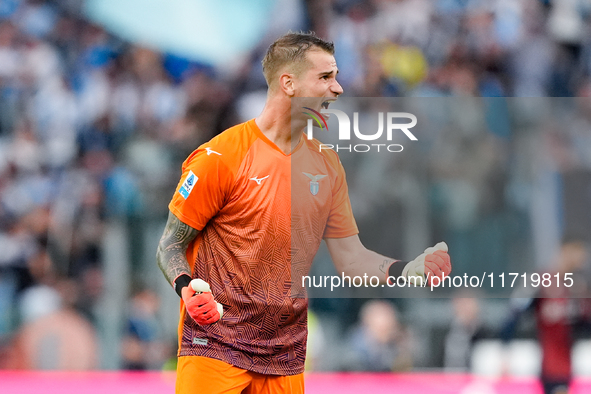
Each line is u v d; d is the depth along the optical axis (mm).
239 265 8859
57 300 22938
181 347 9000
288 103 9062
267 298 8891
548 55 33531
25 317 22891
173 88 31047
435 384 17281
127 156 27875
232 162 8773
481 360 17953
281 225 8953
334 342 18484
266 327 8898
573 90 33344
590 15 34594
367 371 18297
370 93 31297
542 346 16891
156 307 22391
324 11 33406
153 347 21938
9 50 30672
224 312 8828
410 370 18375
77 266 24484
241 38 33031
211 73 32062
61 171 27797
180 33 32469
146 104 29812
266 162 8922
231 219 8844
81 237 24844
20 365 21562
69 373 20375
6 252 24938
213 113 30828
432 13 33594
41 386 18453
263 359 8883
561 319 16688
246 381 8859
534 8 34094
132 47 31750
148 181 26000
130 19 32219
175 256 8664
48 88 29984
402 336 18438
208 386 8727
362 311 18391
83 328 22188
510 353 17531
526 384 17172
